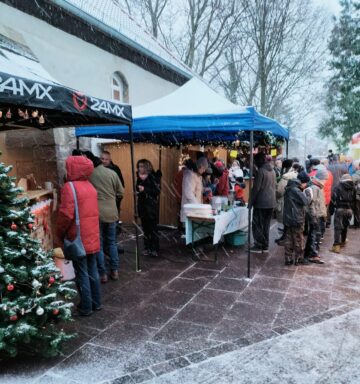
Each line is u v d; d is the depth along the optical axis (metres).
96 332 3.33
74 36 7.16
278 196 6.82
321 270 5.16
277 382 2.59
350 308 3.84
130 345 3.10
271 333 3.30
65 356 2.92
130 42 8.61
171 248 6.39
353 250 6.36
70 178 3.62
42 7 6.29
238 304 3.96
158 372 2.71
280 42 18.03
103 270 4.62
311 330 3.36
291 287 4.47
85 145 7.40
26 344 2.94
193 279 4.77
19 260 2.83
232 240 6.49
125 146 8.30
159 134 7.56
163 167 8.33
